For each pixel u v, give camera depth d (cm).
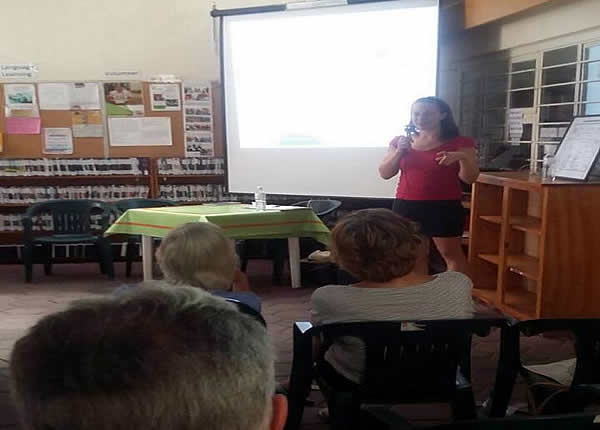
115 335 52
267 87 571
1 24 624
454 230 407
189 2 643
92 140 617
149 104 618
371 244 185
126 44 642
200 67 654
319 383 199
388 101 536
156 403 50
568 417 104
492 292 459
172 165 627
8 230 624
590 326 180
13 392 54
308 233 475
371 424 191
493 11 521
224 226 437
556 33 482
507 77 576
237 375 55
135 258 634
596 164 368
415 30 520
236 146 590
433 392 186
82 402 50
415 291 186
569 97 490
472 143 405
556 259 369
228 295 207
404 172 412
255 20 566
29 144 611
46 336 53
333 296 187
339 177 559
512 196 438
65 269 605
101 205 571
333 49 548
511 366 183
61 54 635
